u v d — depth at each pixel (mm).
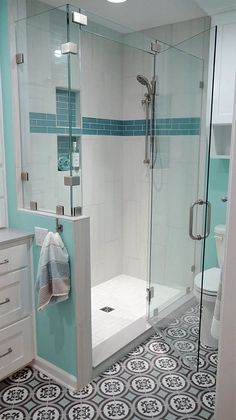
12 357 2049
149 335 2547
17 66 2051
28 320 2115
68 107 1908
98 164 3135
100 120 3078
